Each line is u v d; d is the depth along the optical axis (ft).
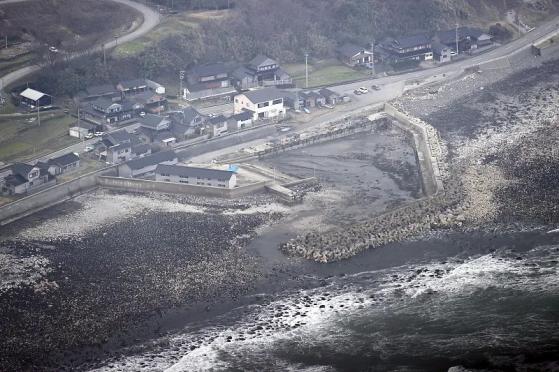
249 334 366.22
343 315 376.89
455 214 469.98
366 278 410.52
